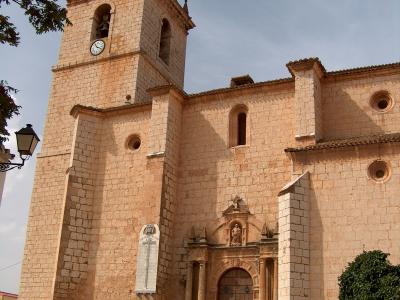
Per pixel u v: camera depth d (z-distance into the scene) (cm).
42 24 1661
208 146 2895
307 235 2209
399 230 2095
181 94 2989
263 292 2448
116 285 2772
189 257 2686
